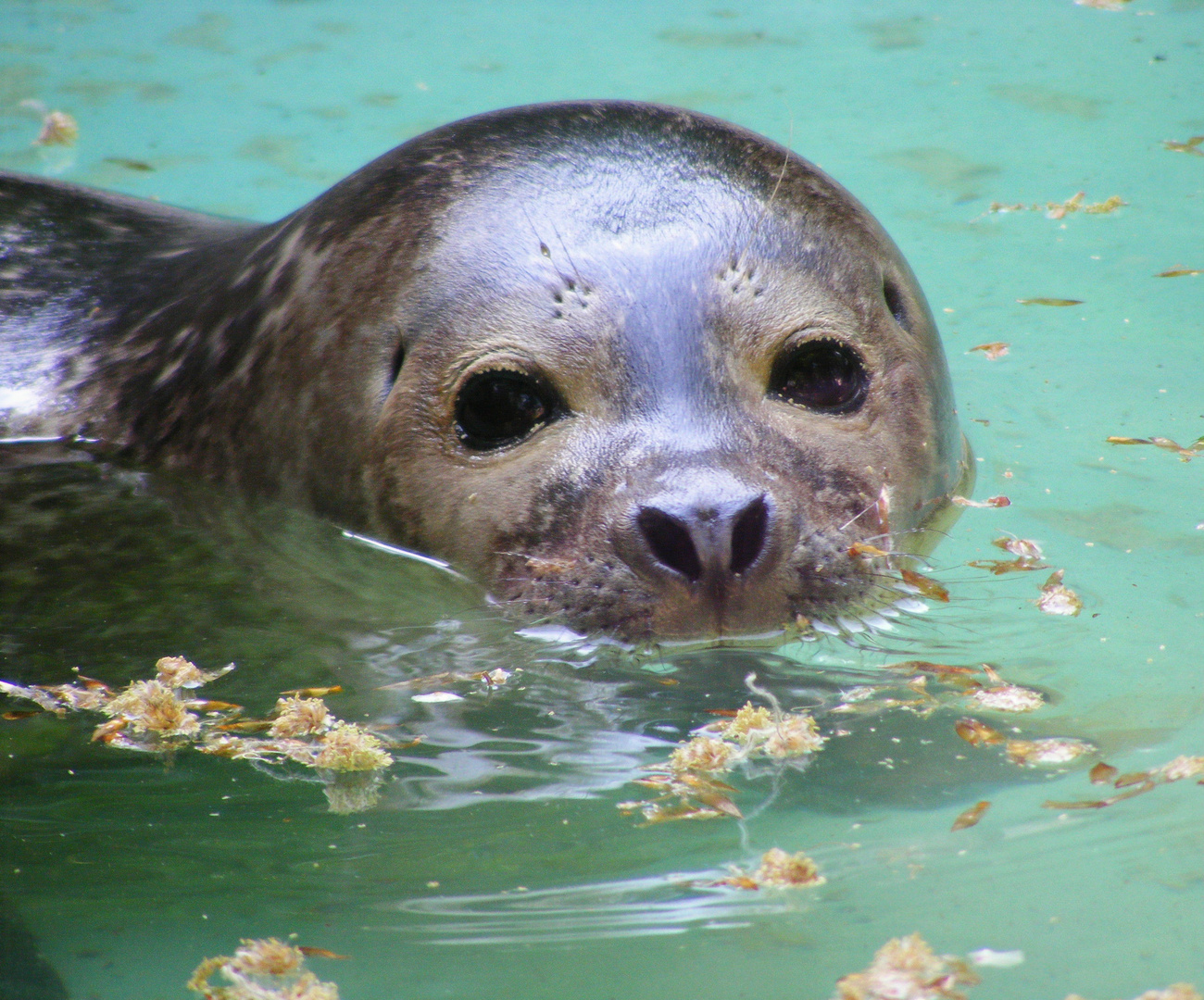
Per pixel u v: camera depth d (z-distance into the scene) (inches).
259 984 215.5
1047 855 235.3
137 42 791.7
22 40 791.1
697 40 774.5
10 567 350.6
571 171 347.6
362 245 362.3
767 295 329.1
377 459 346.9
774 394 327.0
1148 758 257.9
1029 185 587.8
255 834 252.8
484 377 330.6
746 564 295.6
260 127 683.4
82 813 260.8
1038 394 426.0
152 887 240.4
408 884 237.9
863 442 330.0
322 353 362.3
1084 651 294.5
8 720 289.1
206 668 306.0
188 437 400.2
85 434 422.9
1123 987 206.2
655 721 279.7
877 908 225.6
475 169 357.1
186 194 614.2
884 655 297.0
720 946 219.3
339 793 263.7
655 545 297.1
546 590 311.0
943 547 341.4
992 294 497.7
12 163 647.1
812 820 248.2
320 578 338.6
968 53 736.3
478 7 838.5
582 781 263.4
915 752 265.0
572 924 226.1
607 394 319.0
